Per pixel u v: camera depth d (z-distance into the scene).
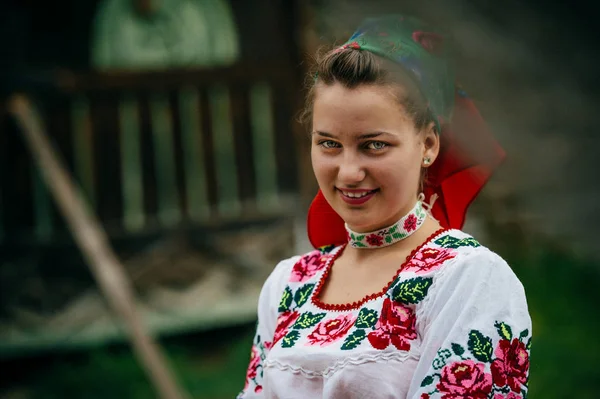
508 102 7.38
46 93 5.78
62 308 5.74
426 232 1.65
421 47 1.63
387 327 1.52
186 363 5.67
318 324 1.64
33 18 5.75
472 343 1.46
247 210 6.11
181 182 6.04
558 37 7.66
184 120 6.03
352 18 6.07
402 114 1.54
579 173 7.41
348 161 1.56
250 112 6.11
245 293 6.03
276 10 6.06
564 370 4.91
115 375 5.36
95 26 5.89
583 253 6.84
